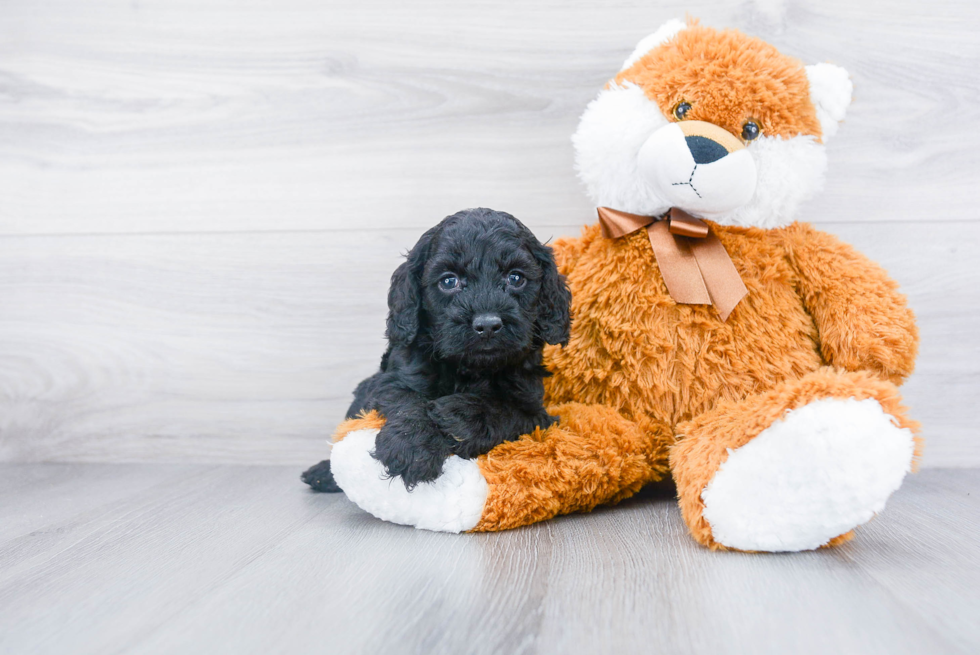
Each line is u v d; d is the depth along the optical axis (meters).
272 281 2.22
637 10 2.10
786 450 1.21
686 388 1.59
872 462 1.18
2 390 2.24
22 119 2.24
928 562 1.24
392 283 1.57
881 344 1.50
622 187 1.67
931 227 2.04
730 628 0.96
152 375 2.23
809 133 1.60
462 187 2.17
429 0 2.16
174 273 2.23
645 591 1.10
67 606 1.08
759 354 1.57
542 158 2.15
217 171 2.22
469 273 1.42
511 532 1.45
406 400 1.49
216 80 2.22
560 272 1.74
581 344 1.69
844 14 2.03
